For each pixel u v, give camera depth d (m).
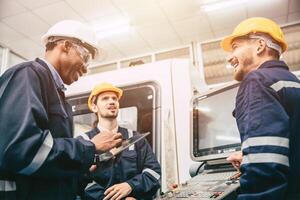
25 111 0.96
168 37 5.84
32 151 0.92
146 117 2.42
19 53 6.08
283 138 0.86
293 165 0.90
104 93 2.18
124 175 1.91
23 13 4.91
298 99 0.95
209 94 1.88
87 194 1.84
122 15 5.12
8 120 0.95
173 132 2.29
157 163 1.99
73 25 1.30
